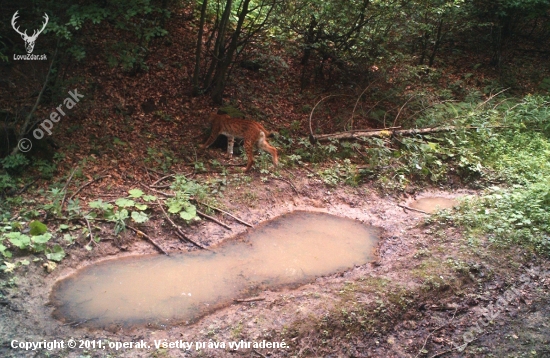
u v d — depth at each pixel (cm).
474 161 995
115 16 711
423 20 1275
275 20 1053
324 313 515
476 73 1478
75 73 912
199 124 952
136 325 501
